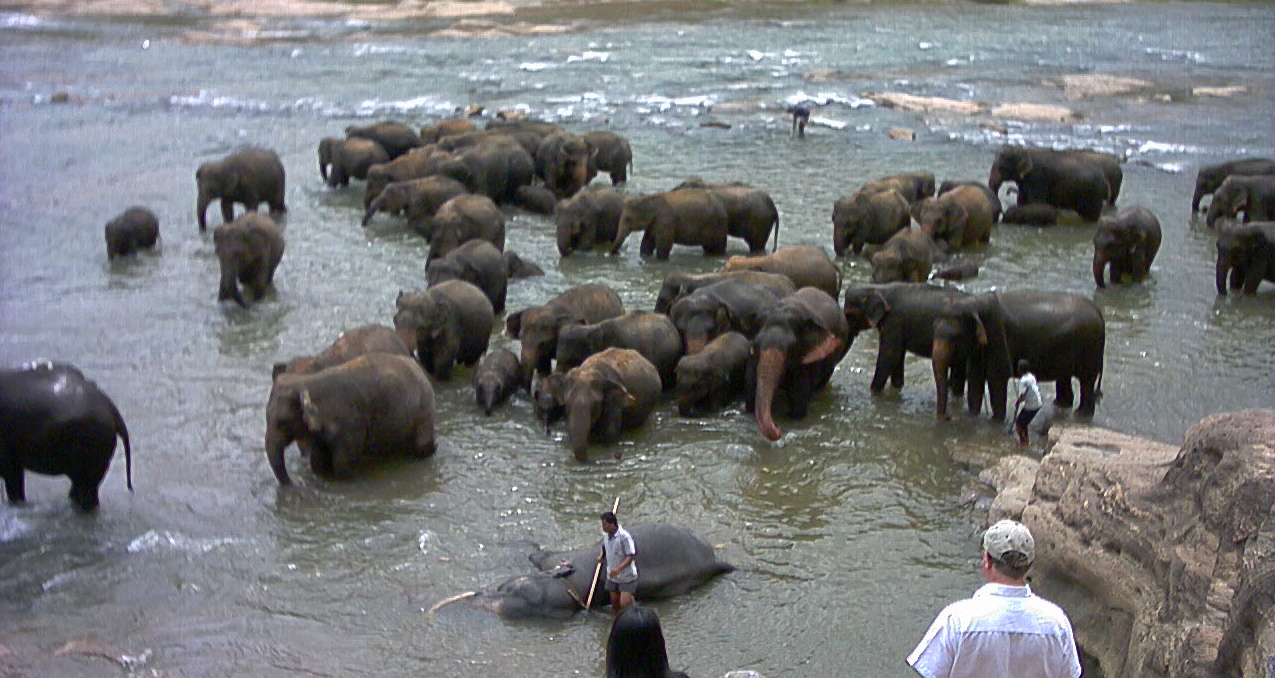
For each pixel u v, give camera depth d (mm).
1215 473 8172
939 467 13500
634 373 14453
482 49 46844
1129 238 19875
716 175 28328
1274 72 41594
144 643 10102
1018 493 11773
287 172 29156
